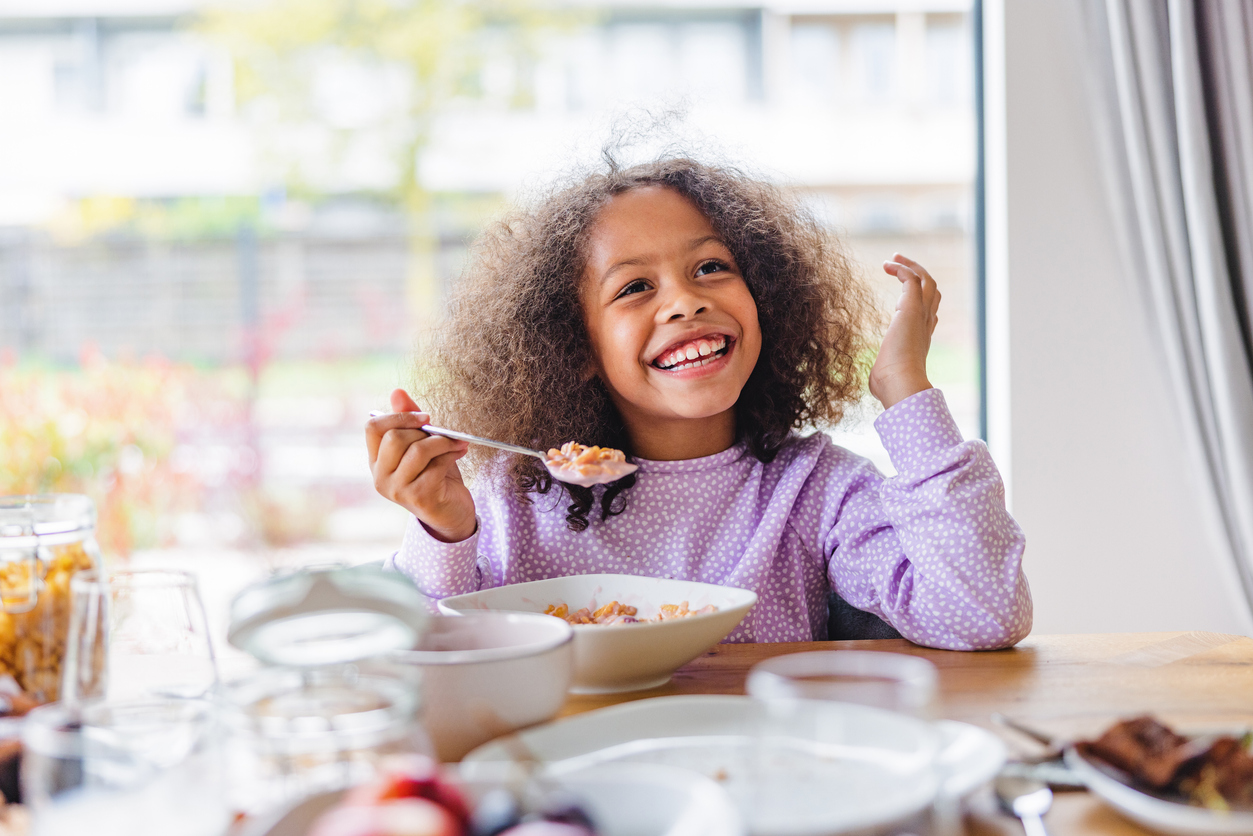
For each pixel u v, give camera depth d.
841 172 5.16
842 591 1.18
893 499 1.07
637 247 1.20
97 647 0.64
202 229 5.55
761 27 5.24
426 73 5.72
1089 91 2.20
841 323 1.40
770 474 1.25
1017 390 2.24
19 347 5.12
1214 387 2.12
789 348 1.29
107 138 5.45
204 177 5.62
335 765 0.47
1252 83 2.11
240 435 4.33
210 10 5.55
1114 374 2.23
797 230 1.37
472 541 1.09
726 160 1.38
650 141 1.39
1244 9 2.11
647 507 1.23
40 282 5.23
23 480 3.24
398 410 1.07
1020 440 2.24
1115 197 2.20
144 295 5.36
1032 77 2.23
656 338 1.18
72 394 3.56
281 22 5.59
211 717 0.50
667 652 0.80
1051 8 2.22
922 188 5.15
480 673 0.65
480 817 0.42
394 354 5.55
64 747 0.45
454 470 1.09
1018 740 0.67
